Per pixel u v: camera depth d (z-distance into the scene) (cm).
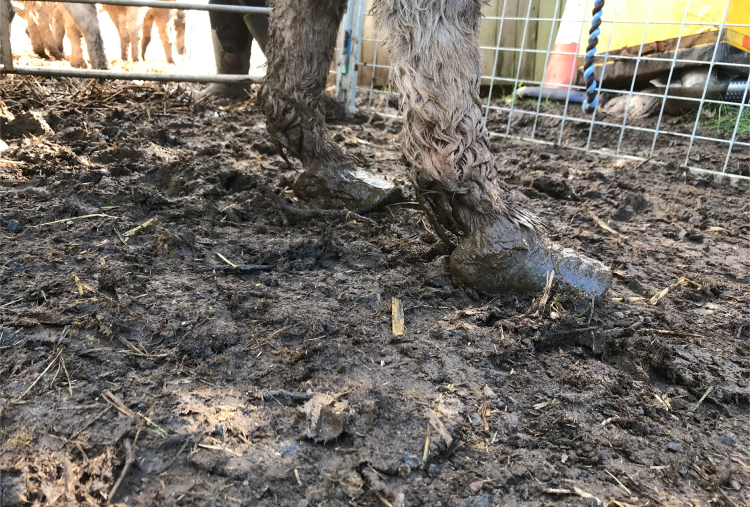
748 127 580
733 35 595
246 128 477
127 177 326
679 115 641
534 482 147
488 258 225
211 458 145
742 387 191
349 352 189
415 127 208
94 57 639
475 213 226
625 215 360
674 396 187
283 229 282
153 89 556
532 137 546
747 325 229
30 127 401
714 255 306
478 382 182
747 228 350
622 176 442
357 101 698
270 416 160
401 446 153
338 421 156
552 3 725
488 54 764
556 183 387
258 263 245
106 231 255
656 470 154
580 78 702
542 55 748
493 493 143
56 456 142
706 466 156
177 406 160
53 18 792
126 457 143
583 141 557
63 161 343
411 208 316
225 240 263
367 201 306
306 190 313
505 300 226
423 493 141
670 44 623
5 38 457
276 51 286
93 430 150
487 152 218
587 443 161
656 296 249
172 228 266
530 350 200
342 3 279
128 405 159
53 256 230
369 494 139
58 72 476
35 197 288
